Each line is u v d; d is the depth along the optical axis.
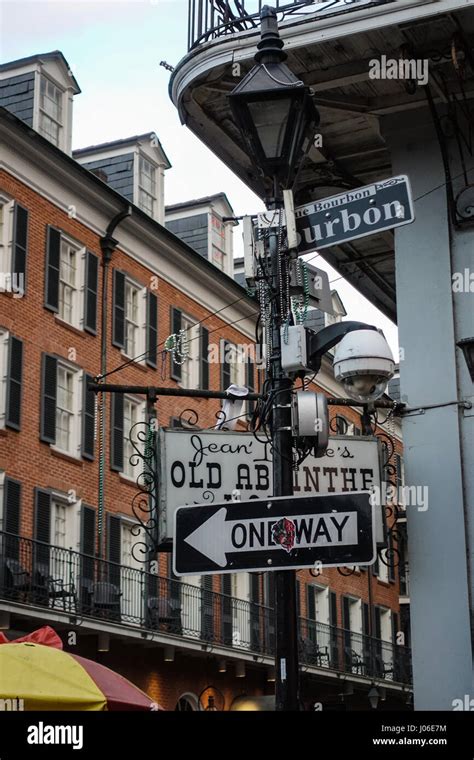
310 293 8.28
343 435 9.45
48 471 28.31
